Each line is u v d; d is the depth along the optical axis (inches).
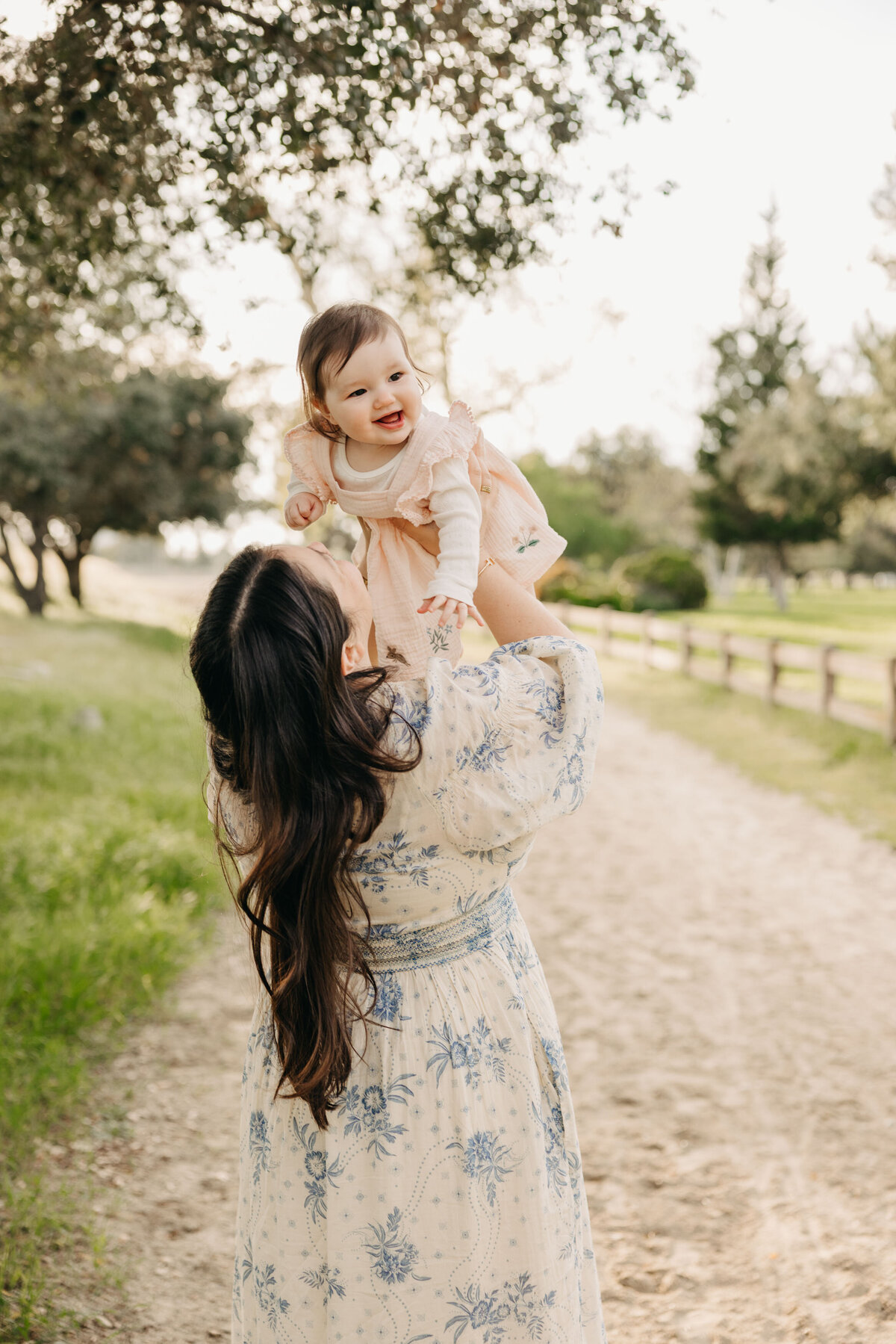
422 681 56.6
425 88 137.9
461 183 152.6
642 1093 149.0
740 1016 175.5
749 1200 121.0
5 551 1011.9
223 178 144.8
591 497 2017.7
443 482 62.5
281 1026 54.7
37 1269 104.2
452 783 54.2
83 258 170.7
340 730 52.3
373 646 67.0
